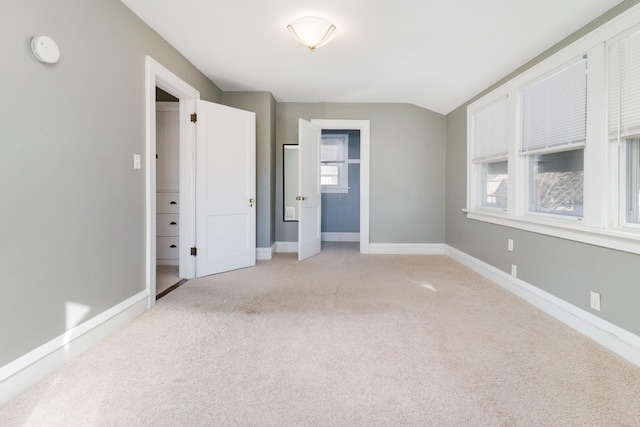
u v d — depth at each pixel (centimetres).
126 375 162
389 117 472
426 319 234
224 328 219
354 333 211
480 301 273
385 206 477
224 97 424
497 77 322
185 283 325
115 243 216
